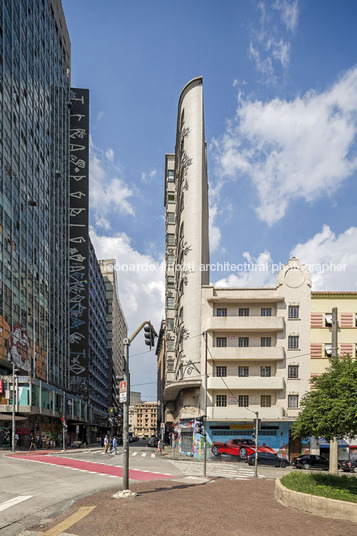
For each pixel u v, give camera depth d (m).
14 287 49.53
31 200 58.59
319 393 17.47
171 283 66.88
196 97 51.94
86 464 26.33
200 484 18.47
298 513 12.46
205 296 45.62
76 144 91.00
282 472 30.50
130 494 13.94
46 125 69.50
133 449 57.56
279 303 44.53
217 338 44.66
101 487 16.39
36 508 12.07
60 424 65.94
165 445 74.56
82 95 93.75
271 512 12.46
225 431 41.72
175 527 10.09
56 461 27.78
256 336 44.41
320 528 10.64
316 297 44.38
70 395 70.19
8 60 50.72
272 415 41.34
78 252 87.31
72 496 14.19
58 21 82.25
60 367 72.31
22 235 53.75
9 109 50.47
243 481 21.11
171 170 71.38
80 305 85.94
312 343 43.41
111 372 146.38
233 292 45.62
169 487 16.81
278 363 43.22
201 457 39.72
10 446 45.91
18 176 53.06
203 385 43.28
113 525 10.11
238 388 42.41
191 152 50.81
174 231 69.19
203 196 54.19
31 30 62.25
